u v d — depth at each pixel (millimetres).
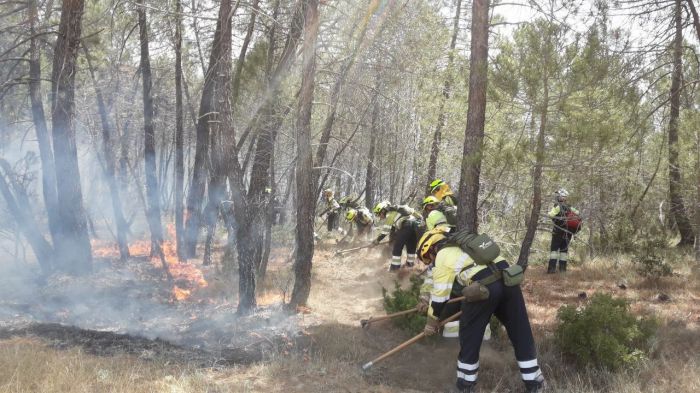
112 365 4969
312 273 10305
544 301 7699
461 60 13500
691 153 11406
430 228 5414
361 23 8680
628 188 11859
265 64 9180
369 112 11203
